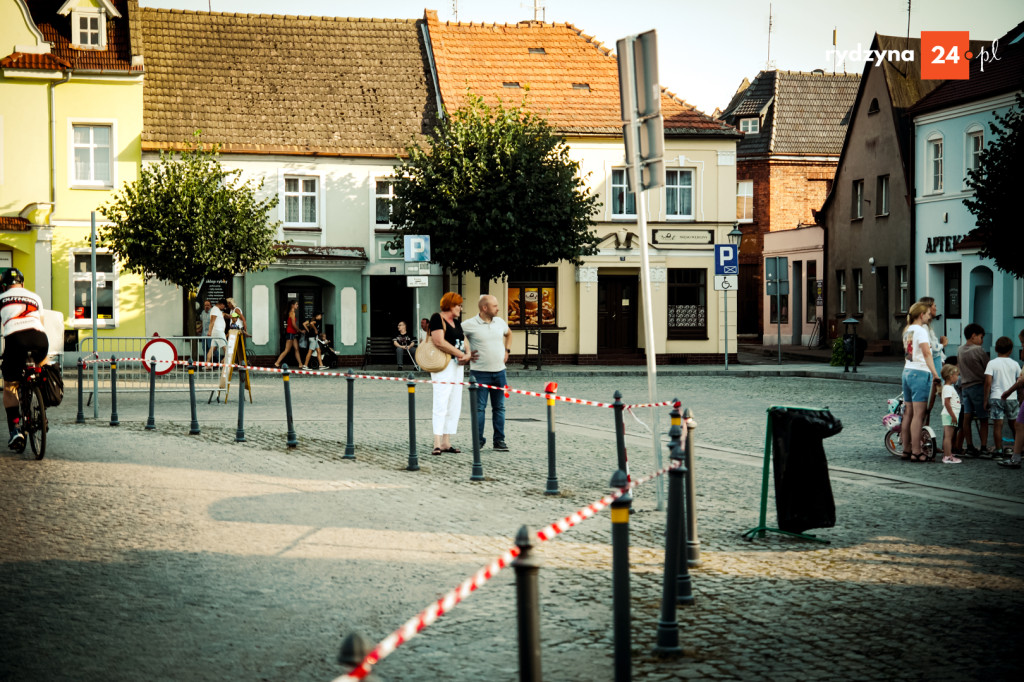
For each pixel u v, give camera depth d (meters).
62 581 6.92
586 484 11.22
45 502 9.61
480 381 13.84
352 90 35.59
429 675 5.21
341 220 34.25
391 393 23.47
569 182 31.09
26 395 12.38
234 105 34.25
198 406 19.86
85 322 32.59
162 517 9.04
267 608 6.37
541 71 37.62
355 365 33.91
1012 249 24.16
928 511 9.77
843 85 56.47
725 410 20.03
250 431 15.77
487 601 6.59
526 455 13.50
